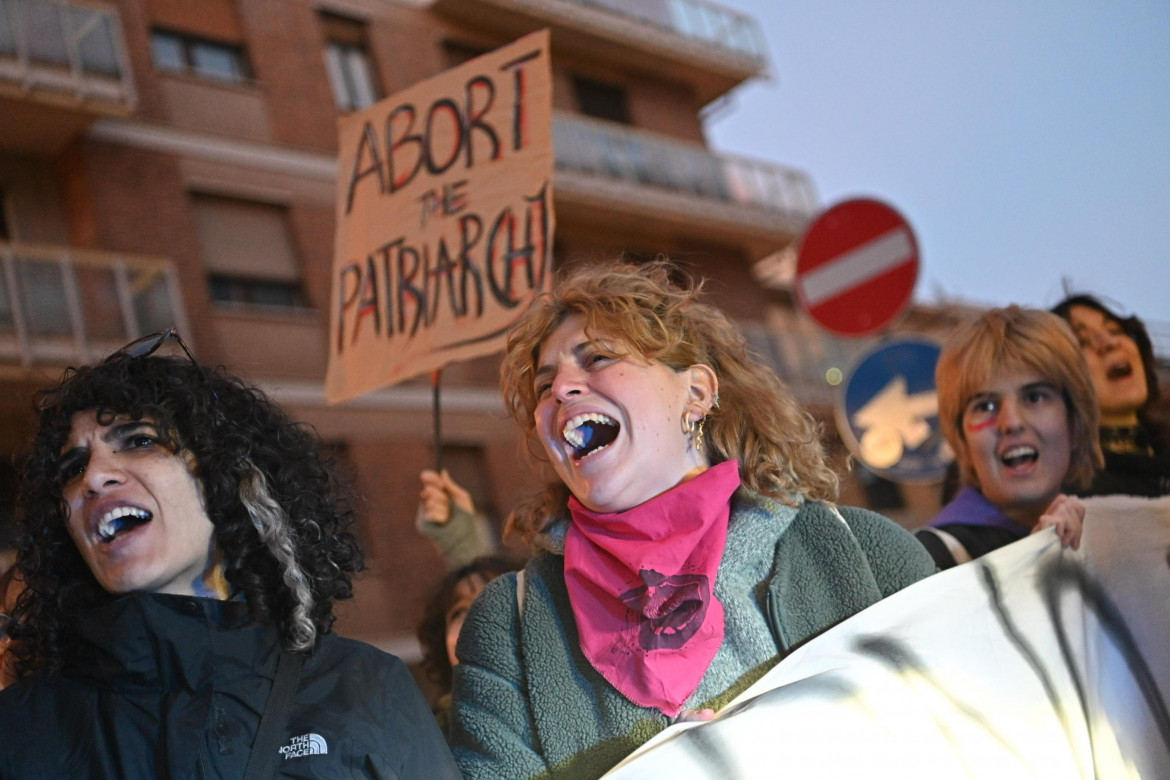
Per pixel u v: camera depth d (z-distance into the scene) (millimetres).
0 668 2688
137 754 2037
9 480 2758
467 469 14422
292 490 2428
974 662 2654
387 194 4480
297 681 2191
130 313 11953
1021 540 2883
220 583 2340
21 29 12039
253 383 2576
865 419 5215
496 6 16812
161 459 2303
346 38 15641
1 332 11180
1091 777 2656
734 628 2514
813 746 2418
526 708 2541
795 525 2625
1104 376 3715
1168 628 2904
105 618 2104
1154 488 3539
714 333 2721
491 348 4098
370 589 12836
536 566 2684
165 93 13359
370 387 4391
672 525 2504
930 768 2488
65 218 12672
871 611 2572
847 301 6680
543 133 4129
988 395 3467
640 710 2438
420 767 2201
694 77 20219
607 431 2682
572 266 2920
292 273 13727
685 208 18547
